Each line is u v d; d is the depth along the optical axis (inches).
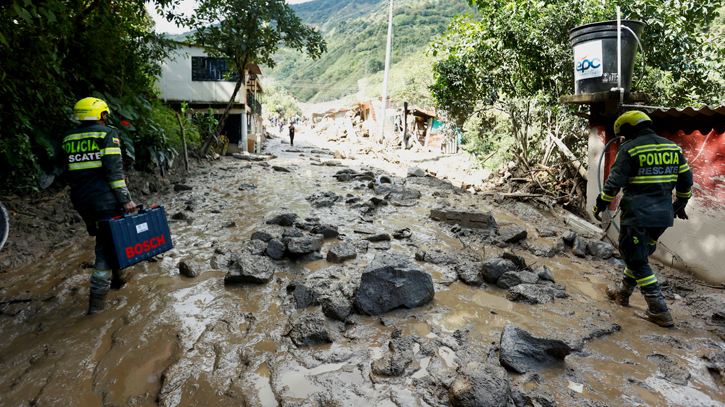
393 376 105.2
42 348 118.0
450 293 159.3
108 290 142.2
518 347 111.1
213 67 737.6
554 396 98.3
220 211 281.0
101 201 138.4
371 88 3572.8
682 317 147.3
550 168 336.8
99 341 122.0
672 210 139.0
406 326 132.1
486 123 610.9
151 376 106.0
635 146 139.6
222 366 109.0
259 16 578.6
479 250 215.3
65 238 218.4
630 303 158.2
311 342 120.9
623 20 215.8
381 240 221.5
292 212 278.4
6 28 187.6
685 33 292.2
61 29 257.0
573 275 187.5
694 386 104.8
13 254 187.8
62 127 258.4
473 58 362.9
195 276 170.7
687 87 317.7
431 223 261.9
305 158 708.7
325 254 197.9
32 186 232.8
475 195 373.4
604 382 105.4
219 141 686.5
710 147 183.8
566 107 317.4
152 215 146.3
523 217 295.3
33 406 94.6
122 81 355.3
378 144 1040.8
